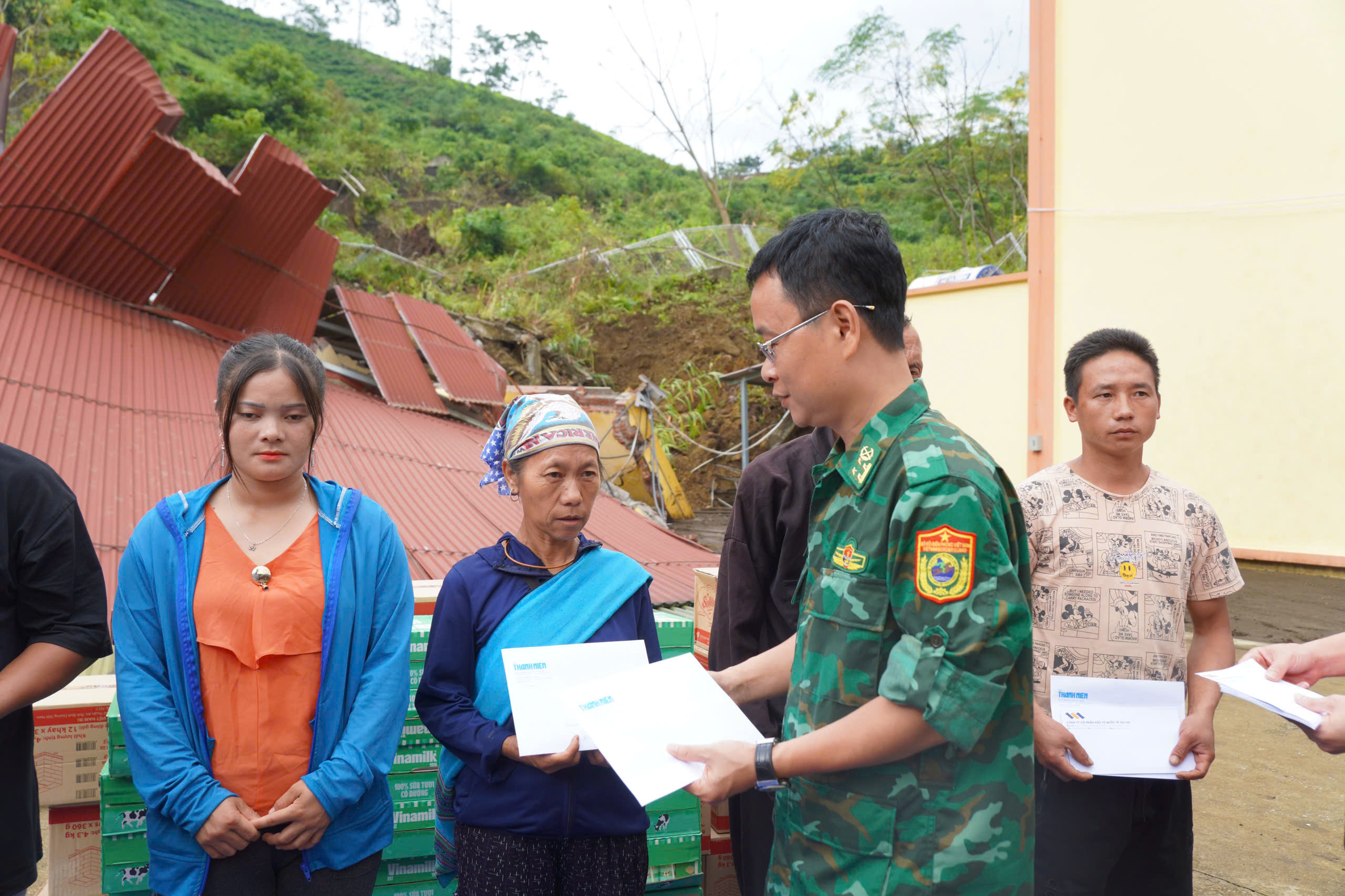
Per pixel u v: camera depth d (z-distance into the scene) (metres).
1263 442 6.80
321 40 60.03
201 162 6.52
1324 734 1.53
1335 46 6.37
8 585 1.72
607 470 12.07
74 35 23.97
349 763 1.73
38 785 1.99
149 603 1.77
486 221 26.28
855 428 1.45
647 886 2.21
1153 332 7.36
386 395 8.20
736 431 18.17
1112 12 7.45
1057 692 2.00
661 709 1.49
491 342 16.73
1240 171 6.85
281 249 7.40
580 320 22.08
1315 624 5.43
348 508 1.94
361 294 9.53
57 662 1.72
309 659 1.78
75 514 1.82
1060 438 7.92
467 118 50.50
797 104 26.08
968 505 1.25
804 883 1.39
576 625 1.91
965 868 1.26
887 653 1.33
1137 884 2.09
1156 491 2.16
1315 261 6.54
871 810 1.31
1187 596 2.16
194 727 1.73
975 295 9.42
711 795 1.32
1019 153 24.55
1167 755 1.93
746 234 25.97
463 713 1.83
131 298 6.68
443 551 4.69
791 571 2.15
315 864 1.73
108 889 1.90
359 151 33.12
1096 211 7.61
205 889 1.69
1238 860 2.90
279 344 1.85
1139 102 7.34
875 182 27.44
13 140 6.22
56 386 4.99
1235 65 6.82
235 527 1.85
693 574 5.30
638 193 43.09
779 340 1.44
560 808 1.78
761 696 1.75
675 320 21.75
